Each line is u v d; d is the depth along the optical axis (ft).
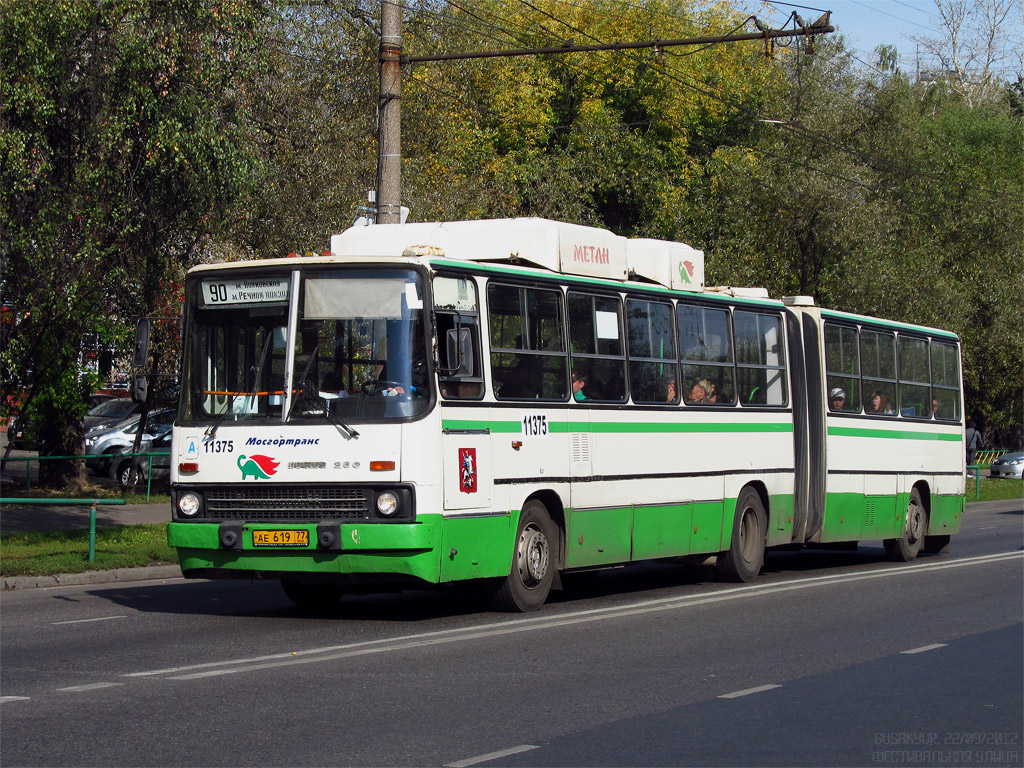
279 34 82.38
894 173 126.52
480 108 132.57
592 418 44.27
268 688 28.19
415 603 44.88
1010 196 139.44
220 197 61.67
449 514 37.37
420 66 101.04
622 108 152.46
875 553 72.23
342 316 37.86
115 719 24.98
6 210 56.18
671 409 48.65
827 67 120.16
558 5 148.46
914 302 112.37
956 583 52.85
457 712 26.08
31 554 55.42
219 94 61.11
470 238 43.50
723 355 52.49
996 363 147.02
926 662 33.58
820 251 106.73
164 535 64.85
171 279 67.87
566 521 42.78
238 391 38.58
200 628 37.70
